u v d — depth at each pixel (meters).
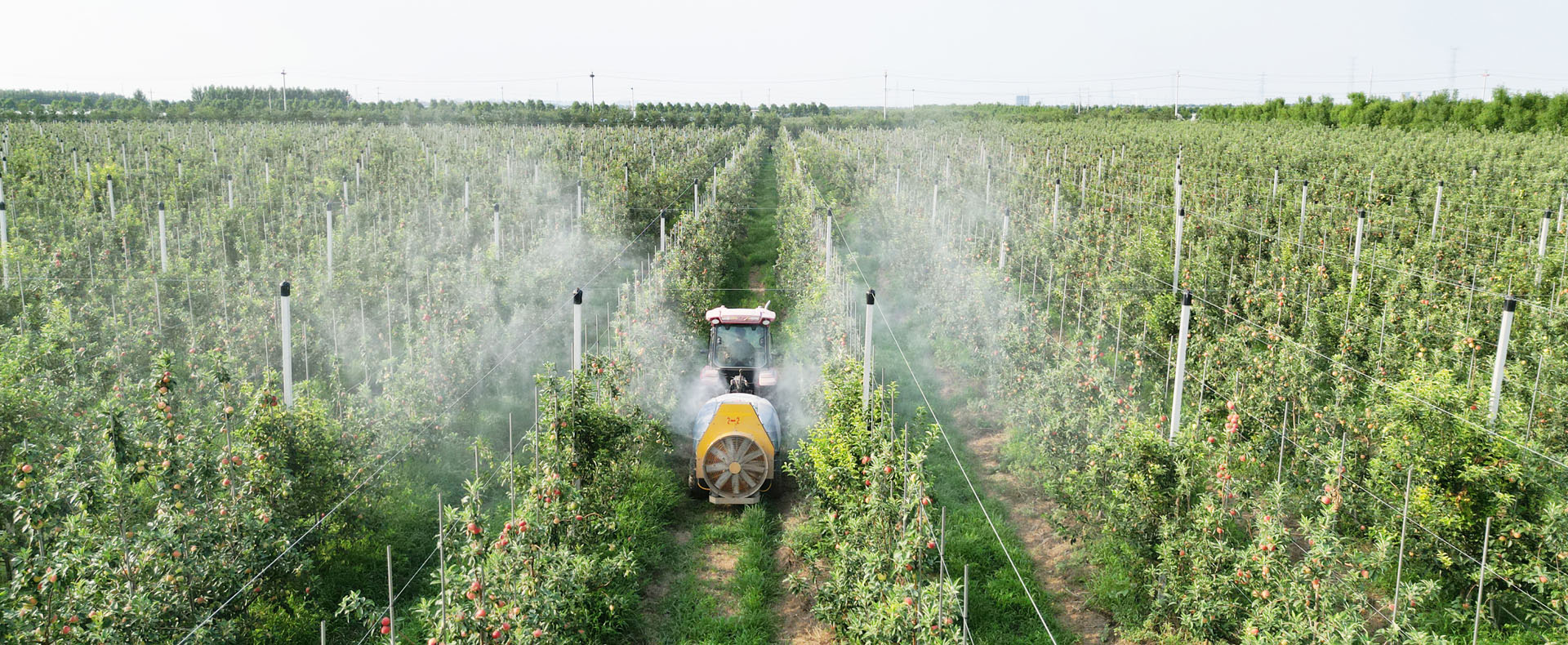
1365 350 15.90
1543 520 9.16
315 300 17.77
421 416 13.25
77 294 18.64
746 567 11.18
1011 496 13.31
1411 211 25.97
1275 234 25.06
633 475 12.90
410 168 39.28
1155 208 28.11
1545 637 8.59
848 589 9.47
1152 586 9.74
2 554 8.70
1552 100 46.31
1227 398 13.31
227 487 8.73
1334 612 8.07
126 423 9.14
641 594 10.77
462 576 7.64
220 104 82.44
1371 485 10.77
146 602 7.26
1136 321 17.31
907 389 17.84
